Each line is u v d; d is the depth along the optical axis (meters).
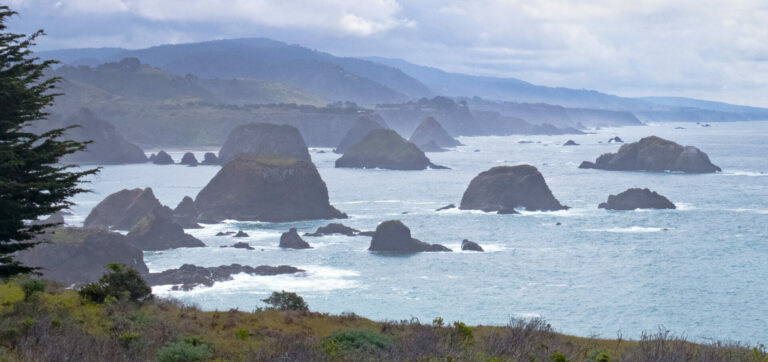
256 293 101.00
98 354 22.78
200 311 34.84
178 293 100.06
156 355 24.31
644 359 23.16
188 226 171.75
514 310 92.62
